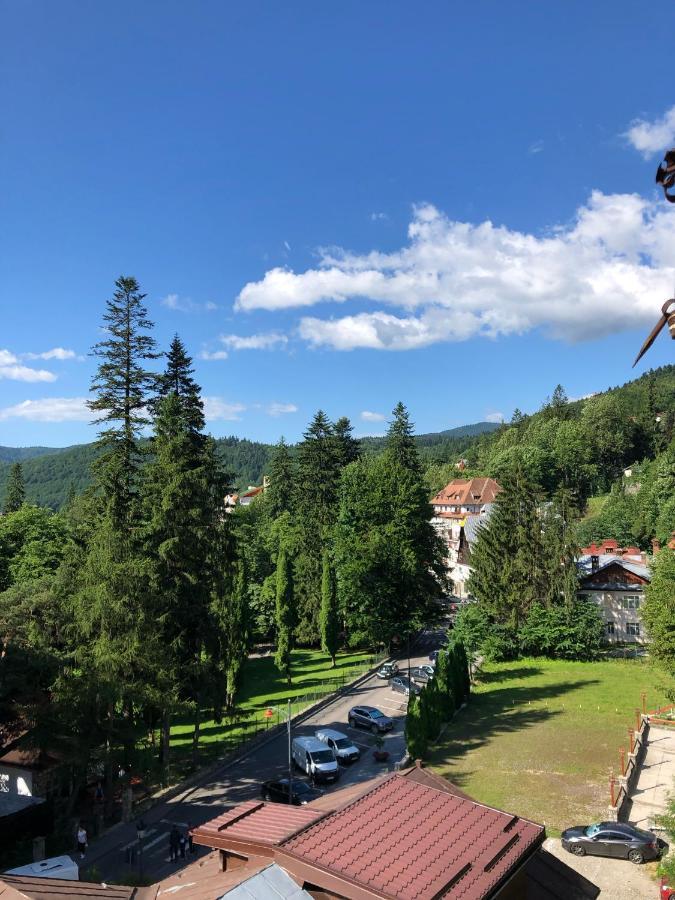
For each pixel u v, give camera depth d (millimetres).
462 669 44531
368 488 62781
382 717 43000
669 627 37125
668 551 42250
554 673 50812
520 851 11648
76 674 29750
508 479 58312
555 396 195375
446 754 34812
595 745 34625
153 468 34625
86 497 36250
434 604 62281
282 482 96000
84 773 29438
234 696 51188
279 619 57938
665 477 103938
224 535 36469
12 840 27703
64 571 34219
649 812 26656
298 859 10828
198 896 10867
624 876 22047
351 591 59094
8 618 29297
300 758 36125
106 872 25484
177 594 33625
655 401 159625
